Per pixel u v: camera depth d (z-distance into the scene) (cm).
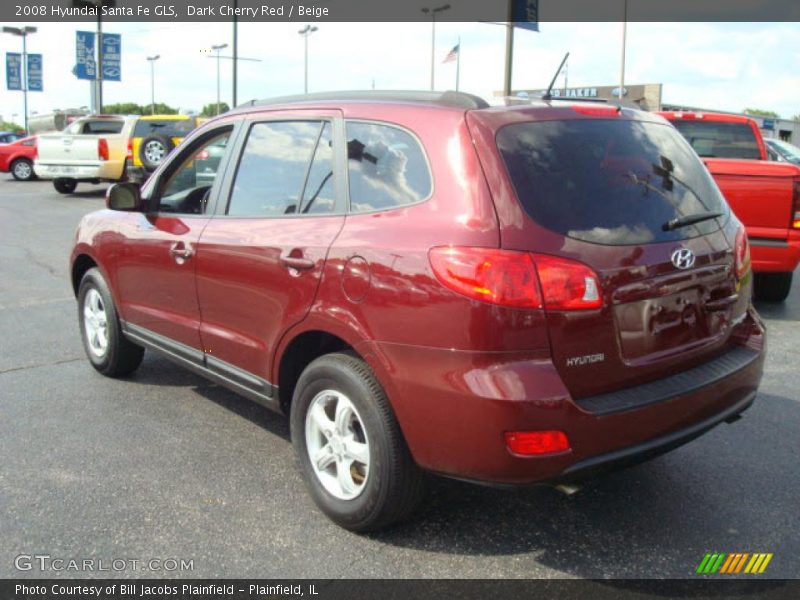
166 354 460
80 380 541
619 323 294
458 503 362
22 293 838
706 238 334
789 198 678
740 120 912
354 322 314
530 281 275
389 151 327
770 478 389
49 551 320
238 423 463
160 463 405
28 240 1240
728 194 693
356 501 326
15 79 4938
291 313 347
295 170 372
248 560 314
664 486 380
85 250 532
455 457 286
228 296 392
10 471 394
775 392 516
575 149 308
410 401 294
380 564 312
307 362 374
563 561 314
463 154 296
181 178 465
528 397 271
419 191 308
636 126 337
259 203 389
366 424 313
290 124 384
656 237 310
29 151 2631
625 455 290
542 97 349
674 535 334
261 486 380
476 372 276
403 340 295
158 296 457
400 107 331
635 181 316
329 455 342
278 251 354
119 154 1977
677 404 304
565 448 277
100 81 3155
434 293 285
